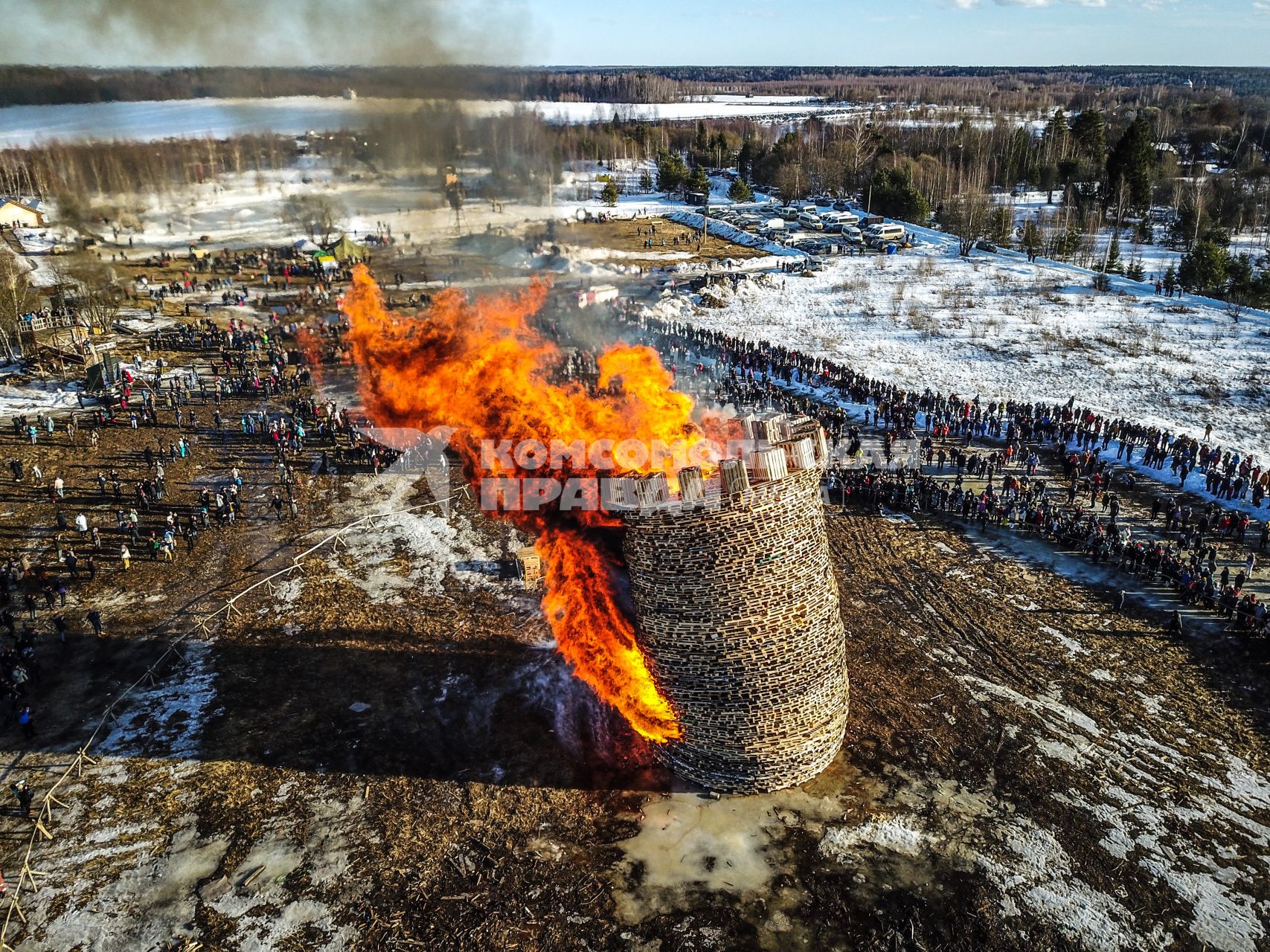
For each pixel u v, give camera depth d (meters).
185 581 37.38
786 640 23.55
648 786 25.36
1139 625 33.19
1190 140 157.25
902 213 116.00
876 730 27.39
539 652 31.84
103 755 27.09
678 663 23.80
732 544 22.69
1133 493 44.16
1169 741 26.94
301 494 45.31
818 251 101.38
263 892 22.19
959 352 67.75
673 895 21.80
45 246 87.38
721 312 79.31
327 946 20.70
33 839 23.91
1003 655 31.33
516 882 22.27
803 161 136.00
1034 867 22.41
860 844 23.17
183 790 25.59
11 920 21.53
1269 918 20.94
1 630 33.81
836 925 20.92
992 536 40.28
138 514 43.00
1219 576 36.25
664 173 133.50
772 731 24.03
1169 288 82.12
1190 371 62.22
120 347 66.56
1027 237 98.44
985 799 24.62
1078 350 67.38
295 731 27.95
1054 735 27.16
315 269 84.94
